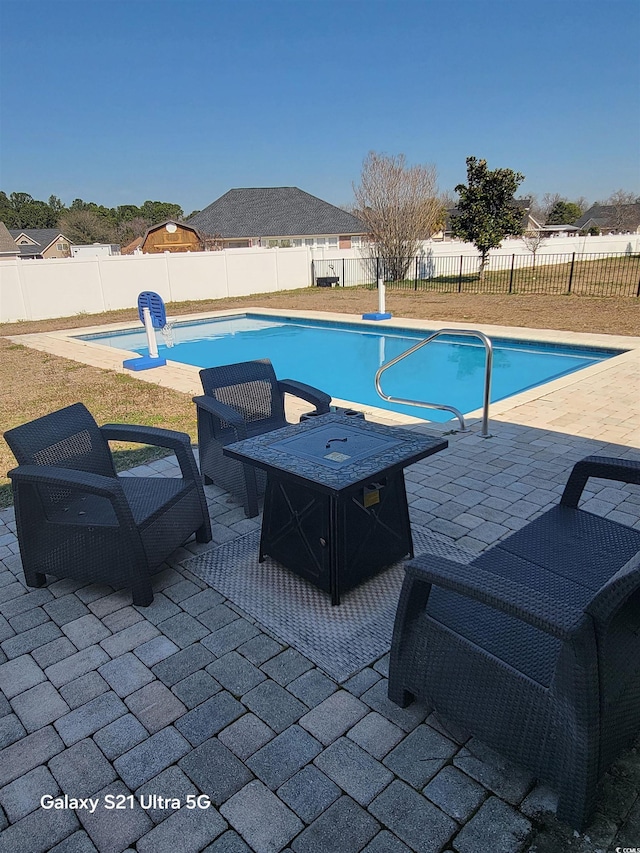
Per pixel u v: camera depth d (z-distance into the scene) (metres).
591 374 6.86
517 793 1.70
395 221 21.67
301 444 2.86
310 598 2.73
